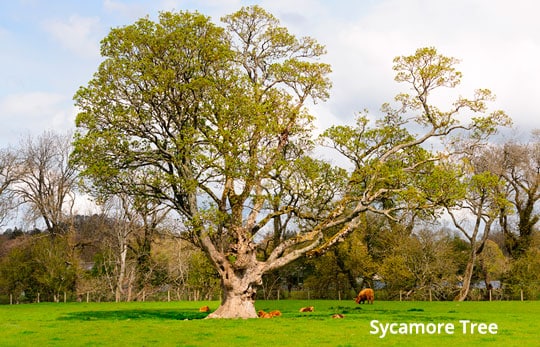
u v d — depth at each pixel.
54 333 23.80
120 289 60.59
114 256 63.47
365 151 35.34
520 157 58.75
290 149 34.97
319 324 26.62
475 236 57.22
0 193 64.06
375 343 20.38
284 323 27.14
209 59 32.50
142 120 31.88
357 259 61.53
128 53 32.59
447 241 63.06
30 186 65.56
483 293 62.06
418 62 34.59
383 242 64.00
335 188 32.81
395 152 35.28
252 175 30.36
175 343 20.47
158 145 32.47
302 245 62.25
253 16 37.19
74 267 61.53
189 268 63.72
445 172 31.02
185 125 33.38
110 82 32.12
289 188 31.30
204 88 32.03
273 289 67.12
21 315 36.19
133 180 32.41
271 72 36.66
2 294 61.75
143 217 62.09
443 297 60.53
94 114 31.94
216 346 19.70
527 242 61.34
